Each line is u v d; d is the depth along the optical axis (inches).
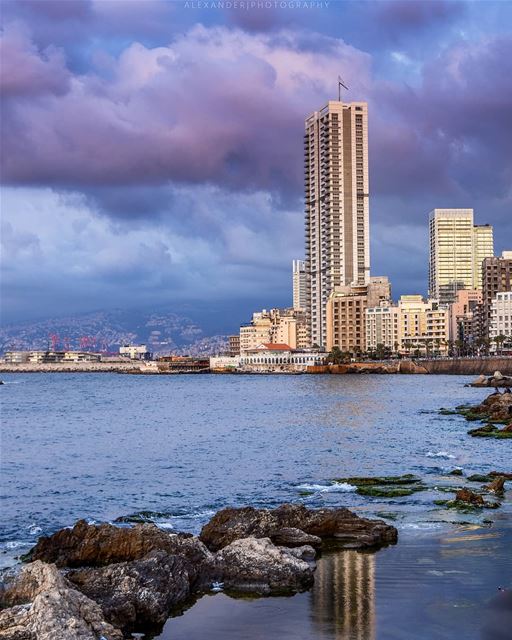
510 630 952.9
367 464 2546.8
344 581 1175.0
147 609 1018.7
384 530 1439.5
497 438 3284.9
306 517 1488.7
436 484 2094.0
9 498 1996.8
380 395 7268.7
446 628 962.7
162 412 5541.3
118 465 2620.6
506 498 1866.4
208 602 1098.7
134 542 1296.8
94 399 7687.0
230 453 2923.2
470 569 1224.8
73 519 1743.4
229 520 1475.1
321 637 946.7
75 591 998.4
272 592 1132.5
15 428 4269.2
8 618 929.5
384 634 949.2
